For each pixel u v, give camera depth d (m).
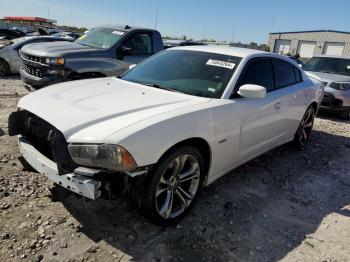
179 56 4.31
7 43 12.55
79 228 3.01
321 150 5.85
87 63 6.89
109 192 2.69
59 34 22.89
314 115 5.84
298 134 5.46
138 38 7.87
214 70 3.89
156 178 2.86
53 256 2.66
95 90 3.58
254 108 3.87
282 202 3.85
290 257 2.92
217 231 3.17
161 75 4.05
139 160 2.67
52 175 2.82
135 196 2.88
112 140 2.57
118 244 2.86
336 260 2.94
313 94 5.47
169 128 2.86
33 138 3.18
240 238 3.10
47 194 3.48
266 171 4.68
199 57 4.15
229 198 3.80
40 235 2.87
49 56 6.52
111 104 3.12
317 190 4.26
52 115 2.90
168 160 2.92
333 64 9.48
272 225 3.36
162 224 3.09
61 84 3.91
